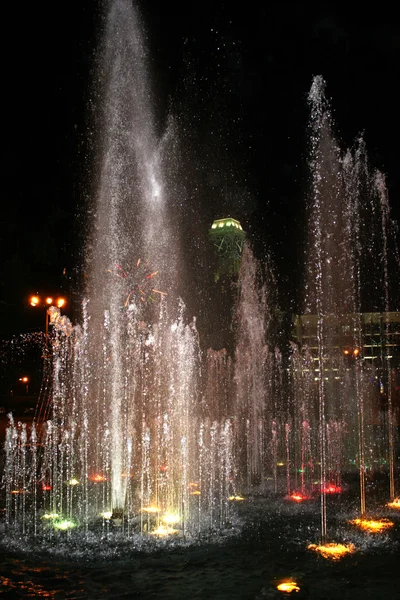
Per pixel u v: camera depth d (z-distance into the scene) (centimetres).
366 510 1072
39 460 1744
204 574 712
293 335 4912
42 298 2181
